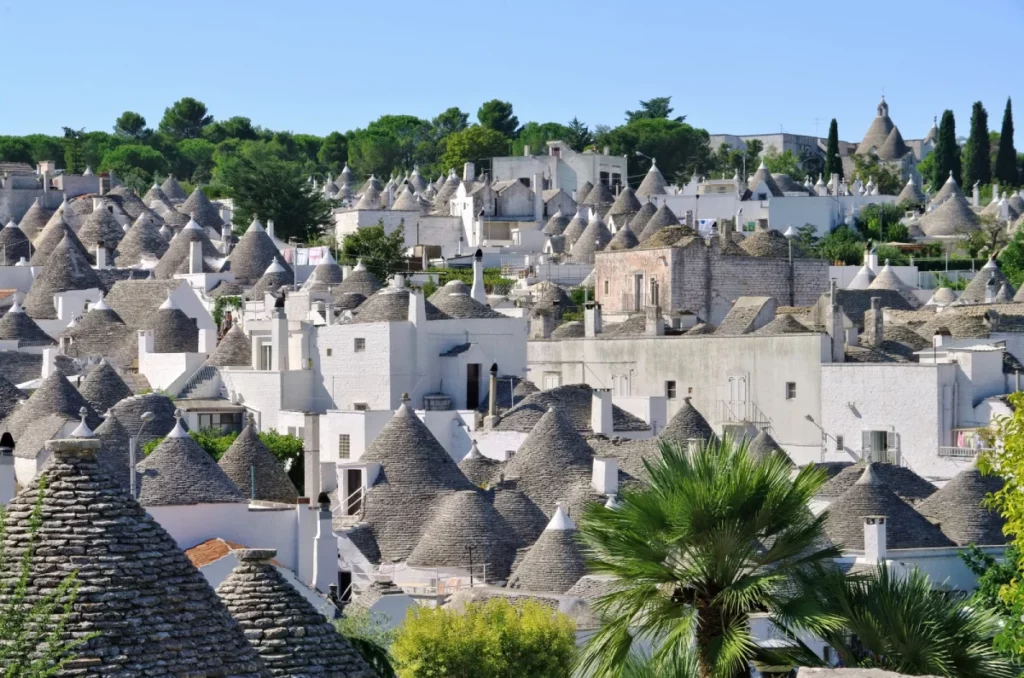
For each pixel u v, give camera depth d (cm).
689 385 11238
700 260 14662
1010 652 4119
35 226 18350
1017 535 4875
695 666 3831
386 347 10919
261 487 8444
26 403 9425
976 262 19088
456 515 7819
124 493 3180
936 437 10169
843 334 10931
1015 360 10681
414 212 19538
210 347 12169
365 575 7694
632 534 3919
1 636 2961
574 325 13025
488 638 5553
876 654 3959
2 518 3122
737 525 3881
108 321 12500
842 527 7412
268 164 19350
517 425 10144
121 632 3025
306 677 3488
